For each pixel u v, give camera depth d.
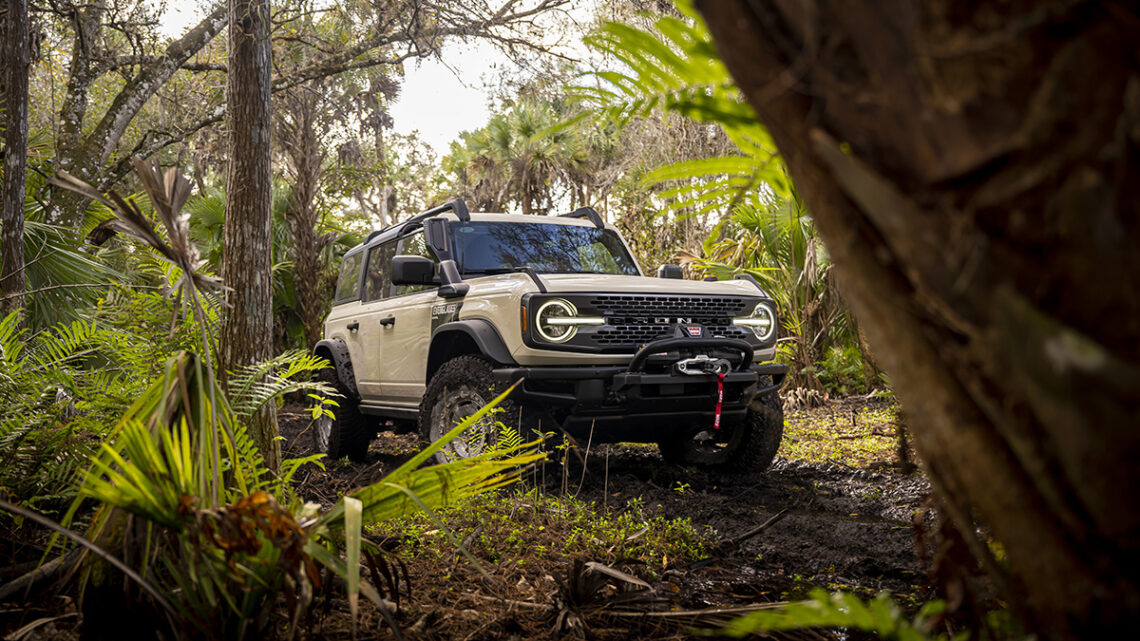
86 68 10.11
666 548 3.44
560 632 2.30
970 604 1.13
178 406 1.90
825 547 3.59
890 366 0.87
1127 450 0.65
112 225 2.06
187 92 11.34
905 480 5.16
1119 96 0.64
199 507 1.63
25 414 3.02
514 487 4.36
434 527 3.38
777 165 1.33
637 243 14.13
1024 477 0.77
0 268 5.40
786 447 6.71
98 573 1.79
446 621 2.32
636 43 1.12
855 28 0.75
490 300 4.86
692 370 4.67
